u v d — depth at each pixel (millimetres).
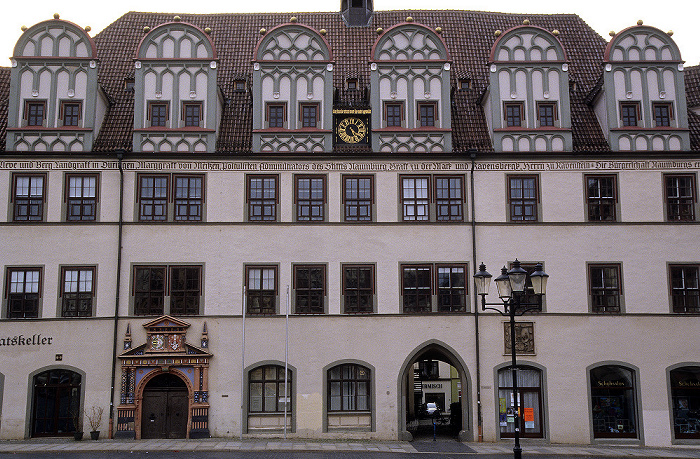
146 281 31344
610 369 31594
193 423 30172
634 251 32281
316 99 33062
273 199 32312
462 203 32531
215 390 30594
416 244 32094
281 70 33188
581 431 30938
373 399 30875
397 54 33656
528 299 31953
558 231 32375
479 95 35844
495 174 32750
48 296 30938
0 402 30156
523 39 33875
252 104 33906
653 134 33188
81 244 31359
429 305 31734
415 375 53938
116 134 32906
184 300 31297
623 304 31828
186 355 30516
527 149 32969
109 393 30297
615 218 32562
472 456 26953
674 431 31094
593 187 32844
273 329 31188
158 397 30750
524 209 32594
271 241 31844
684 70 37594
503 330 31594
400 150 32844
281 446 28234
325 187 32406
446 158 32688
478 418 30906
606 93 33531
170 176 32094
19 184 31672
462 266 32000
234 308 31266
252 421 30641
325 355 31109
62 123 32219
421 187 32688
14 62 32375
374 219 32250
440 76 33500
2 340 30594
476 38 39688
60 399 30531
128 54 37719
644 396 31203
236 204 32062
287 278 31609
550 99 33406
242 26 40375
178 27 33188
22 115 32094
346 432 30734
